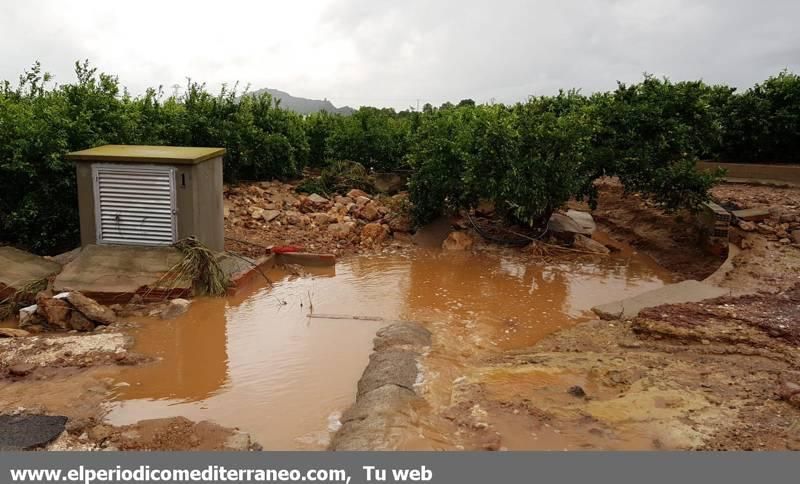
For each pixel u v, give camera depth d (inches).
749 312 335.0
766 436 215.8
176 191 393.1
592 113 558.9
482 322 354.6
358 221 581.0
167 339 323.3
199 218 402.9
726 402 241.4
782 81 729.0
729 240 476.1
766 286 382.6
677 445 211.8
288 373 285.0
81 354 295.7
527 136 509.7
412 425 224.5
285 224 553.3
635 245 552.7
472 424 228.1
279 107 772.6
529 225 537.6
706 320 325.4
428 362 287.7
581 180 521.0
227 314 361.1
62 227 460.4
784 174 674.8
